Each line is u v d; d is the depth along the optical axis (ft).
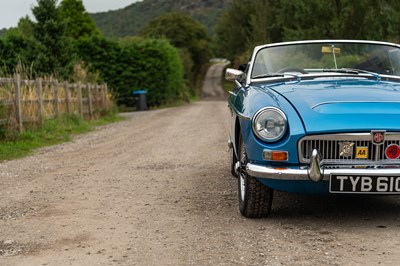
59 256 11.37
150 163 25.54
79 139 41.63
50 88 49.73
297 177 12.35
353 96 13.33
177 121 57.26
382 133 12.12
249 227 13.24
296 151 12.41
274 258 10.80
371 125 12.17
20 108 39.22
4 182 21.47
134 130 47.75
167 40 127.34
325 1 91.97
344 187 12.25
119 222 14.11
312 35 93.09
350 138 12.17
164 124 53.36
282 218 14.06
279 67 16.87
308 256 10.87
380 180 12.17
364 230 12.72
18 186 20.33
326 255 10.91
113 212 15.30
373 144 12.21
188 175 21.63
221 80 282.15
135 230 13.26
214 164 24.50
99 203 16.62
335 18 89.71
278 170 12.48
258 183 13.29
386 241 11.78
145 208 15.72
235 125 14.83
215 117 62.23
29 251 11.80
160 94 113.29
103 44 106.01
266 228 13.10
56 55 72.33
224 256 11.03
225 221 13.89
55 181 21.21
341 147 12.30
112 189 18.99
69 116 52.37
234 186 18.88
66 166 25.84
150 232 13.04
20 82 40.04
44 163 27.48
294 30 99.19
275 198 16.55
